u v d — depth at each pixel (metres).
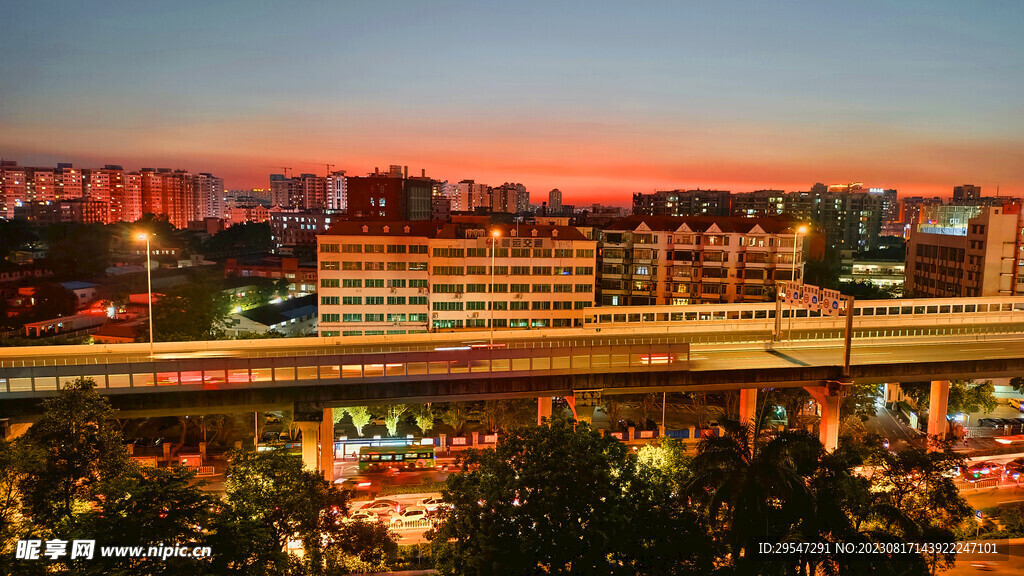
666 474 43.12
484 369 61.91
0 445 33.25
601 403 87.62
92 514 27.55
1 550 27.75
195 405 56.84
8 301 148.88
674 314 95.69
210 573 26.08
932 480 35.53
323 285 109.12
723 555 32.09
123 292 160.25
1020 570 45.62
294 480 36.62
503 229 110.81
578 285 109.44
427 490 68.44
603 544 29.16
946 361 71.06
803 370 67.94
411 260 109.94
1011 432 84.94
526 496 31.47
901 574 29.56
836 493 31.34
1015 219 118.56
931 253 138.50
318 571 35.31
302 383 57.94
